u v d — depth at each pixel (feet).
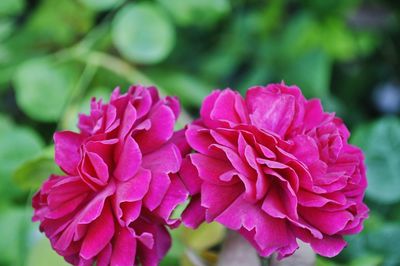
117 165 1.01
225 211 0.97
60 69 1.62
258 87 1.05
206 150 1.00
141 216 1.00
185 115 1.54
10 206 1.54
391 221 1.57
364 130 1.58
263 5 2.08
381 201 1.51
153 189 0.98
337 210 0.98
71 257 1.03
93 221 0.99
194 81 1.78
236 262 1.14
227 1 1.67
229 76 2.05
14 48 1.70
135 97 1.03
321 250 0.97
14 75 1.72
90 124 1.08
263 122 1.01
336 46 2.02
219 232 1.27
